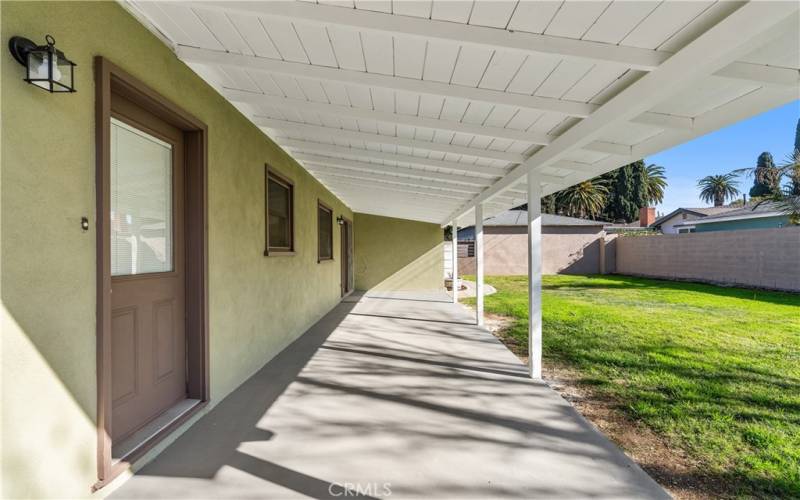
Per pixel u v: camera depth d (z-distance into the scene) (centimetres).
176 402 312
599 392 402
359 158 591
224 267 365
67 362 189
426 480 241
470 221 1231
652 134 335
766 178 1138
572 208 3416
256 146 446
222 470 246
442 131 395
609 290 1304
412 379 430
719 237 1409
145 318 273
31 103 171
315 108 367
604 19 199
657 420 337
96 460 208
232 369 384
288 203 596
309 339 615
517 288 1406
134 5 233
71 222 193
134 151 267
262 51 281
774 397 387
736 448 292
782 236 1195
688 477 254
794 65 216
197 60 288
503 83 283
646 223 2973
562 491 233
